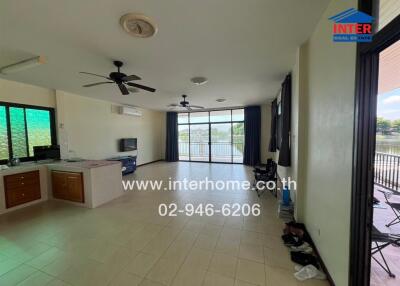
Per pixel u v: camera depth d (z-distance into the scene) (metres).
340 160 1.51
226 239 2.39
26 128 3.99
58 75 3.43
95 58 2.73
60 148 4.47
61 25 1.92
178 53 2.60
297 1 1.63
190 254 2.11
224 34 2.14
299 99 2.51
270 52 2.61
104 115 5.85
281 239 2.38
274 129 5.71
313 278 1.74
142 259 2.03
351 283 1.32
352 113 1.33
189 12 1.75
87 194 3.48
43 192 3.83
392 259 1.90
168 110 8.31
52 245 2.30
